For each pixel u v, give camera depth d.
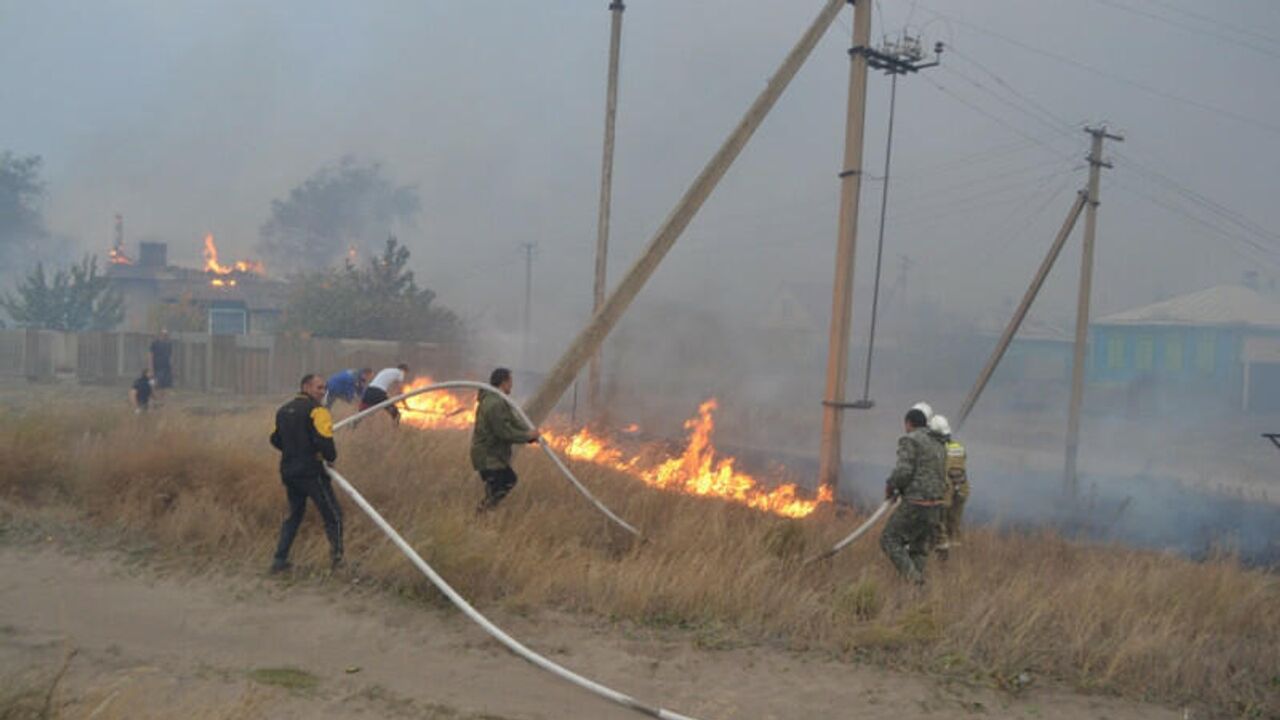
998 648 5.48
